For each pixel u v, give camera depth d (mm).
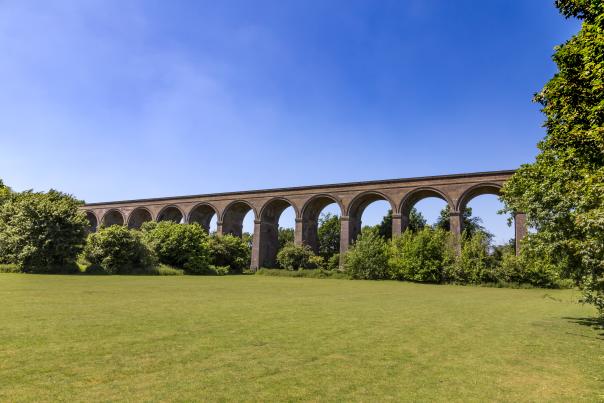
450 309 17828
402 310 16875
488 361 8562
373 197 51781
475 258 39969
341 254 50844
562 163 12727
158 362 7621
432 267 40938
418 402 6012
